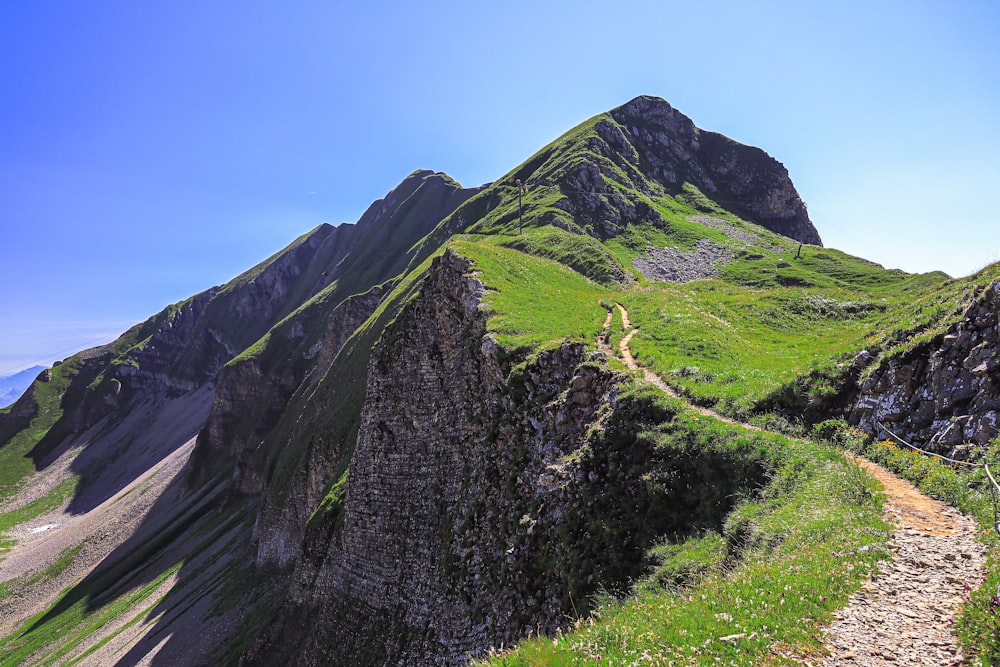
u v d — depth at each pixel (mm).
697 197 160000
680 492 20547
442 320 48562
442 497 39156
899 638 9648
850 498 15641
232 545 123812
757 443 20000
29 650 110750
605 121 169000
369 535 44719
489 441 33531
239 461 167250
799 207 176625
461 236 134375
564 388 29984
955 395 17625
